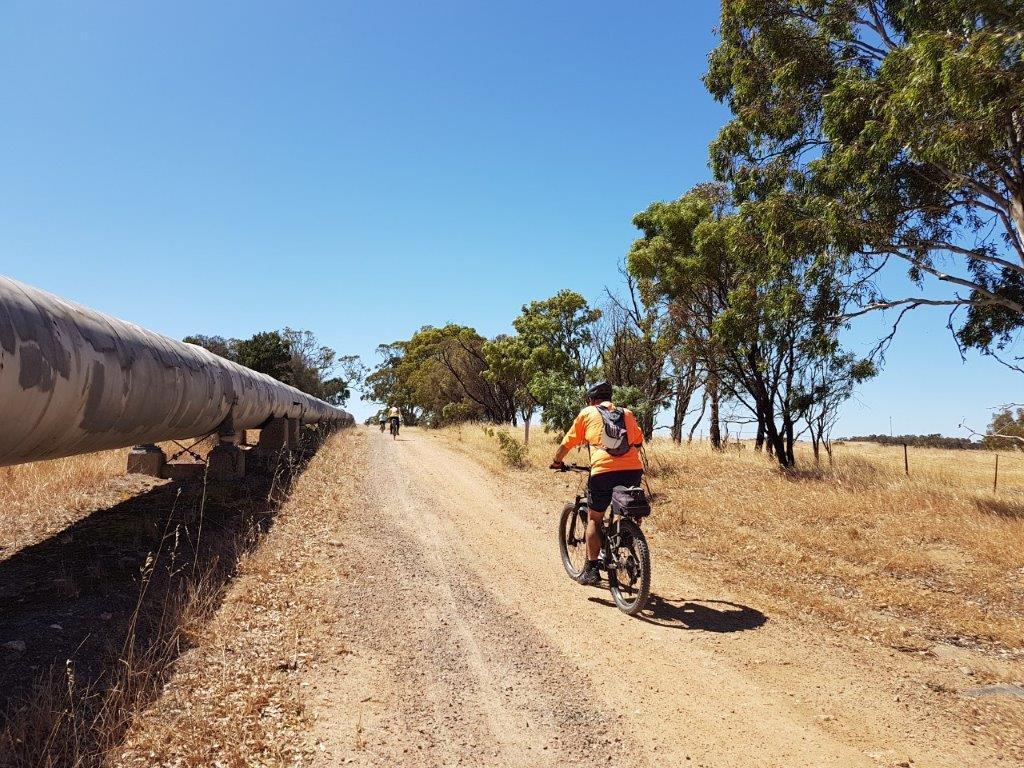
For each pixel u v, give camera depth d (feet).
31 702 9.65
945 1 27.53
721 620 15.56
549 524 27.50
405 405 192.65
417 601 16.46
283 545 20.57
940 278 35.14
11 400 12.96
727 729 10.39
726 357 46.88
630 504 15.79
